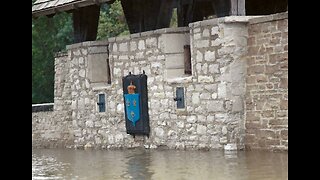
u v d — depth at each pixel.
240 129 14.12
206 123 14.59
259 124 13.81
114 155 15.36
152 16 16.78
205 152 14.12
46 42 33.59
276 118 13.45
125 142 17.12
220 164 11.93
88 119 18.47
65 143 19.98
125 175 11.36
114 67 17.36
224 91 14.09
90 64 18.33
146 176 11.04
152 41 16.03
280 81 13.35
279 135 13.38
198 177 10.53
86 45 18.41
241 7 14.14
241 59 14.08
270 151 13.42
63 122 20.05
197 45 14.67
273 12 16.61
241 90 14.13
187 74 15.75
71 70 19.03
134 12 17.19
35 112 21.12
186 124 15.12
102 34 28.80
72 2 17.55
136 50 16.56
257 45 13.85
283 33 13.26
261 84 13.77
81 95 18.72
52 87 33.91
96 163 13.82
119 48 17.12
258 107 13.85
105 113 17.81
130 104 16.62
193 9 16.55
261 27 13.75
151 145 16.22
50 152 18.11
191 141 15.01
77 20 19.20
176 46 15.70
